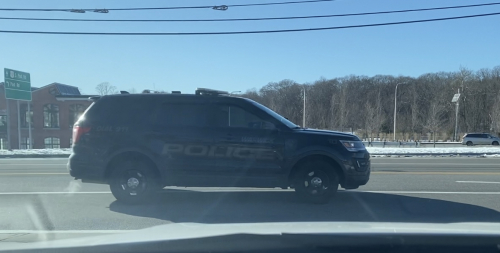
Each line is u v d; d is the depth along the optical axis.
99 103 7.27
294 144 6.85
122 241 3.26
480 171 12.38
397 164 14.96
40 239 5.17
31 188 9.07
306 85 66.00
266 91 66.31
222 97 7.10
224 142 6.89
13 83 25.75
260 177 6.88
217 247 3.12
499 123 48.94
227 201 7.54
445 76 68.88
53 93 41.06
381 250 3.05
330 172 6.93
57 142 41.31
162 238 3.24
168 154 6.96
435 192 8.48
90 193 8.42
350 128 51.31
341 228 3.53
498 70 62.69
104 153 7.01
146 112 7.13
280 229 3.49
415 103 57.12
